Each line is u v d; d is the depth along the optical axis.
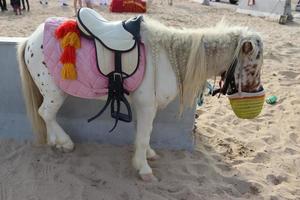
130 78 2.46
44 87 2.67
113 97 2.55
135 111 2.85
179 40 2.47
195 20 10.24
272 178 3.05
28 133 3.27
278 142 3.66
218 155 3.31
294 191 2.91
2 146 3.16
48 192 2.66
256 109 2.51
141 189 2.74
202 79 2.53
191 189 2.77
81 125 3.26
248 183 2.93
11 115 3.27
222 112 4.29
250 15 11.87
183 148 3.32
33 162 2.95
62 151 3.05
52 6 11.34
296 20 11.25
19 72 3.09
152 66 2.47
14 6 9.71
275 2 11.27
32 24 8.48
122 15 10.50
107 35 2.43
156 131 3.27
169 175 2.94
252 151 3.44
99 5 12.26
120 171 2.93
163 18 10.28
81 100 3.16
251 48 2.35
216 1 15.50
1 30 7.71
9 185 2.71
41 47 2.57
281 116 4.25
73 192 2.67
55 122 2.92
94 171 2.88
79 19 2.46
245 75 2.43
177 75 2.51
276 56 6.61
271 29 9.49
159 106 2.70
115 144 3.31
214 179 2.96
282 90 5.00
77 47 2.47
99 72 2.48
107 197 2.65
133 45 2.41
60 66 2.53
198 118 4.07
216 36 2.44
